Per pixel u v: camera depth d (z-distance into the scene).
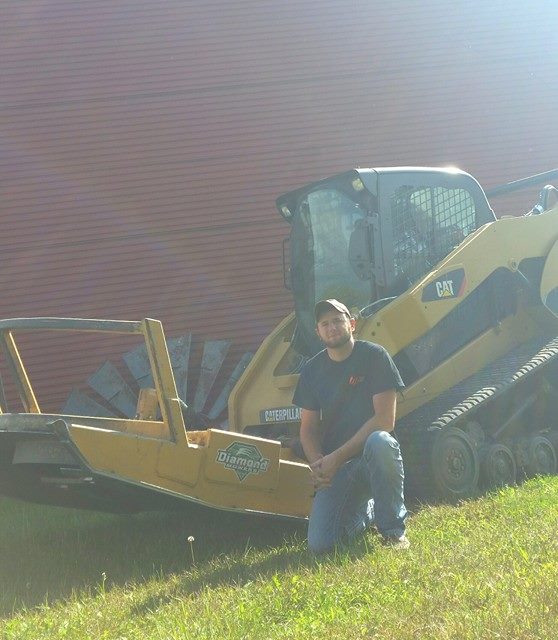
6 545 7.93
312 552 5.94
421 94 13.59
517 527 5.76
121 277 12.91
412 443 7.68
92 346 12.76
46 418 6.36
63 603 5.73
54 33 13.09
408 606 4.28
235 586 5.25
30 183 12.88
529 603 4.03
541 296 9.03
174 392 6.41
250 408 8.40
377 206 8.19
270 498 6.77
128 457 6.17
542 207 9.89
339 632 4.06
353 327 6.34
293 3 13.47
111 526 8.40
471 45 13.73
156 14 13.26
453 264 8.40
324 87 13.42
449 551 5.26
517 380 8.29
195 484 6.45
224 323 13.01
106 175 12.99
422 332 8.08
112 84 13.11
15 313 12.71
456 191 8.73
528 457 8.59
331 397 6.22
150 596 5.45
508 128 13.74
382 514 5.85
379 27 13.58
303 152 13.31
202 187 13.10
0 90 12.95
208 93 13.23
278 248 13.15
